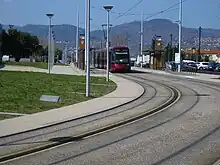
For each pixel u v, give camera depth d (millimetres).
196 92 32094
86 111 20016
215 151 11891
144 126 16250
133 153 11586
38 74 54375
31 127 15297
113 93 29750
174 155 11367
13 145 12422
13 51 119562
